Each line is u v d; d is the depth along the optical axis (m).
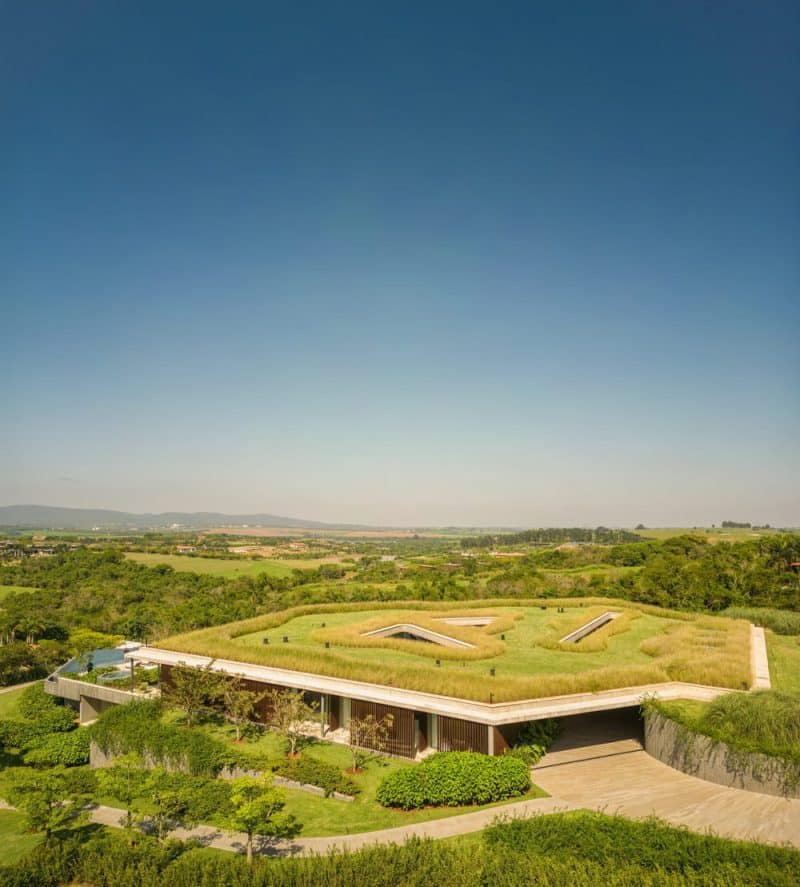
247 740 28.75
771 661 35.09
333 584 95.25
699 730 23.25
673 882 14.77
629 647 36.50
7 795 22.31
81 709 37.00
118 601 83.50
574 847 16.81
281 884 16.16
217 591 88.56
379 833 20.16
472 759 22.92
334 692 28.19
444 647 33.91
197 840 20.52
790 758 20.89
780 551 79.00
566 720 30.56
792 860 15.63
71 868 18.44
